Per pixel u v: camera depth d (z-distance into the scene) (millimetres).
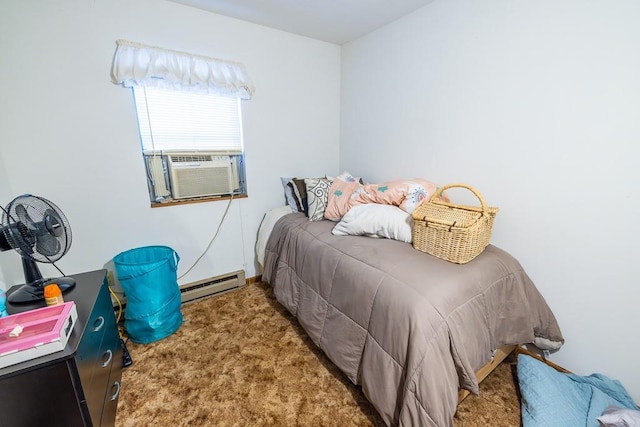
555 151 1354
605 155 1204
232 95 2117
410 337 1065
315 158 2715
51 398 842
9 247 1099
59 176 1687
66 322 905
